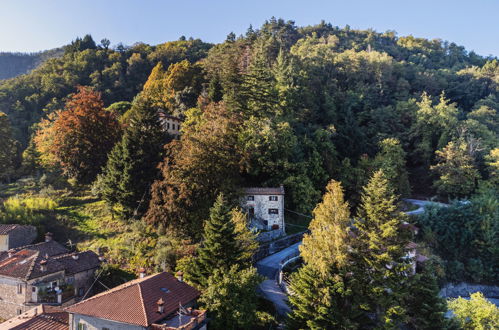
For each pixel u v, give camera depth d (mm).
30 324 33031
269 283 44750
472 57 177250
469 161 79500
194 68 97250
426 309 37000
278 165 63250
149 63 140000
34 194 69125
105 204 65375
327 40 161875
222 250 38031
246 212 57094
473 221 63062
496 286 59562
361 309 35875
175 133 79688
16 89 123312
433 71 135375
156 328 28812
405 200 79812
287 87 79250
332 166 71062
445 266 58719
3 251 50469
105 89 125250
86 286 46031
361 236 37156
